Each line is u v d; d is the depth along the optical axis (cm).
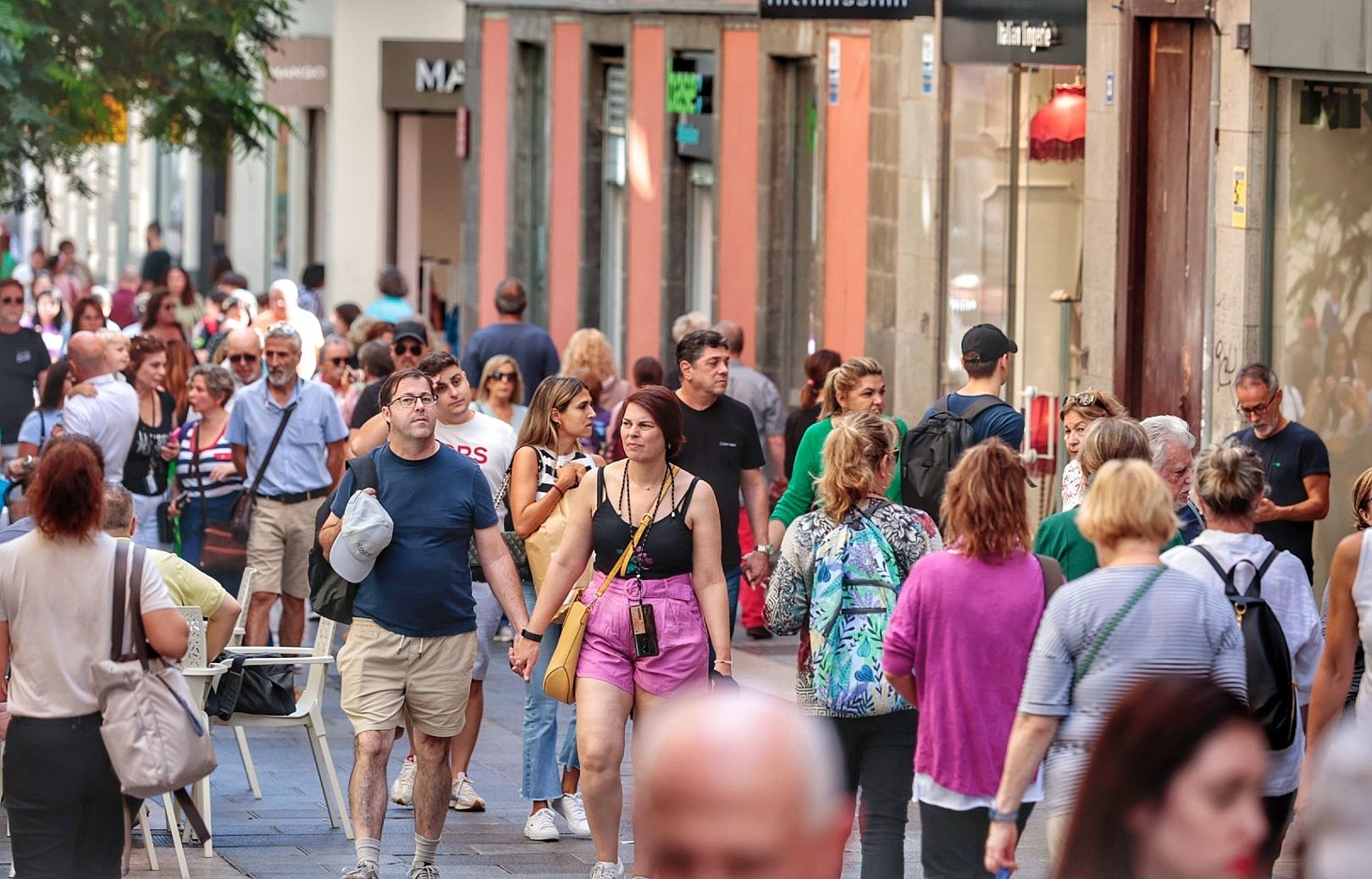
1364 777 944
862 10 5106
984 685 2220
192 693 3017
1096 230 4988
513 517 3228
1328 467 3628
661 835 745
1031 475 5372
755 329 7131
